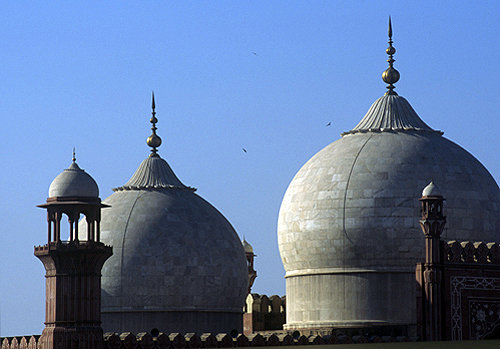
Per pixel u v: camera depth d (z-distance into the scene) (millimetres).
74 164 69438
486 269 67562
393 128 77688
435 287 65688
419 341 65000
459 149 77625
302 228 76562
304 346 65562
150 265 78625
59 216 67125
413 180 74562
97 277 67000
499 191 77562
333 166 76500
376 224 74250
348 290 74875
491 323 67250
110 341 66875
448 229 74250
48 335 65875
